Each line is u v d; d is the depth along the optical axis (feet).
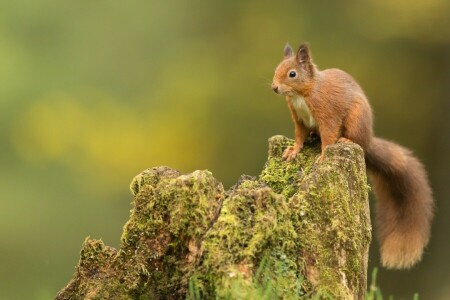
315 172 18.89
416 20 59.67
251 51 64.95
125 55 73.46
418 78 60.18
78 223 68.59
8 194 69.67
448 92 59.11
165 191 18.21
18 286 56.03
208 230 17.78
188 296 17.53
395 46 60.80
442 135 58.90
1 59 73.36
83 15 75.25
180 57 69.36
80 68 74.08
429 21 59.41
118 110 71.67
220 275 17.08
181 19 71.00
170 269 18.06
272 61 63.82
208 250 17.37
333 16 62.90
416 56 60.44
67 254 66.64
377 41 61.05
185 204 18.04
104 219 68.80
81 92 73.10
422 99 59.98
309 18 63.52
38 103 73.00
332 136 22.77
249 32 65.46
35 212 68.69
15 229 66.95
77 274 18.67
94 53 74.13
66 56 74.69
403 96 60.29
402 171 25.03
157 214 18.22
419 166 25.40
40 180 71.26
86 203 69.41
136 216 18.39
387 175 25.09
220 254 17.26
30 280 60.64
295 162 22.38
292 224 18.25
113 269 18.39
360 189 19.13
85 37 74.74
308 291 17.90
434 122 59.47
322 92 22.90
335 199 18.62
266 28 64.85
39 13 75.00
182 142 66.80
